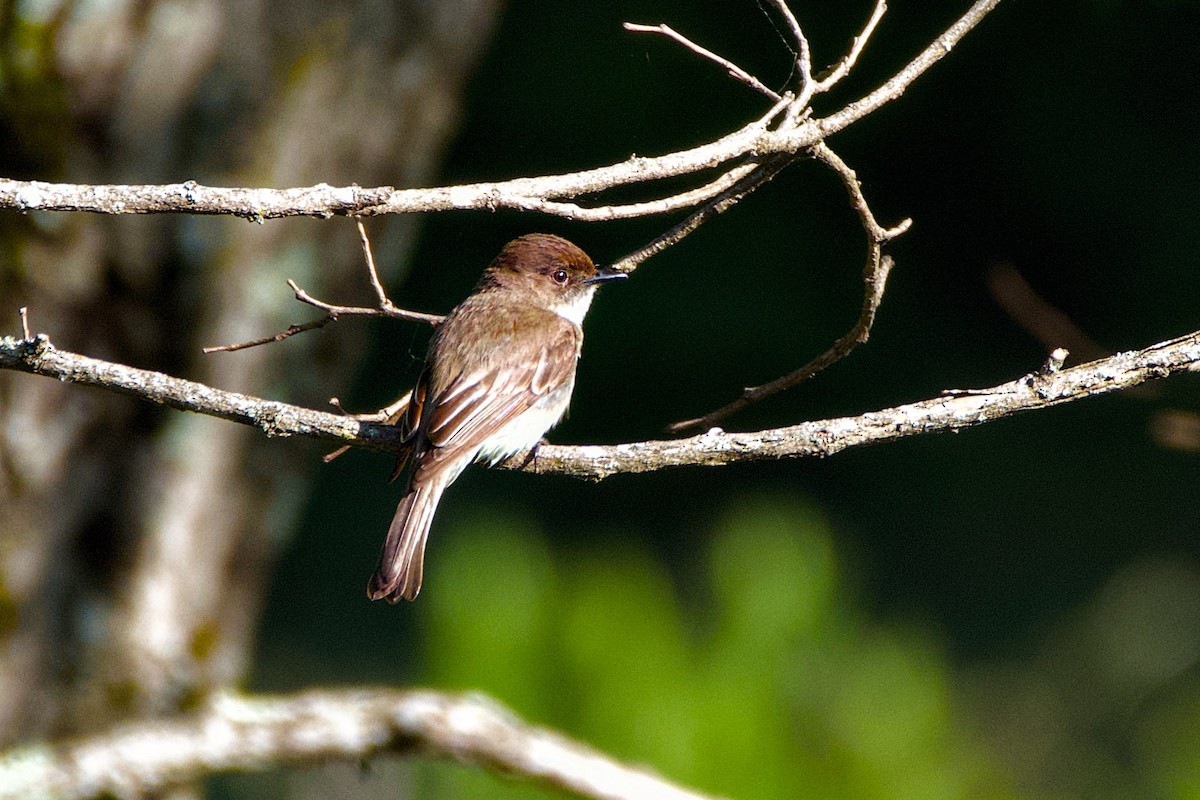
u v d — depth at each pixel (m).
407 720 7.18
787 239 26.78
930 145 26.50
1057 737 18.34
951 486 26.77
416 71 12.11
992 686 20.28
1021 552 25.64
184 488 11.38
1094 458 26.25
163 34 10.96
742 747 8.29
